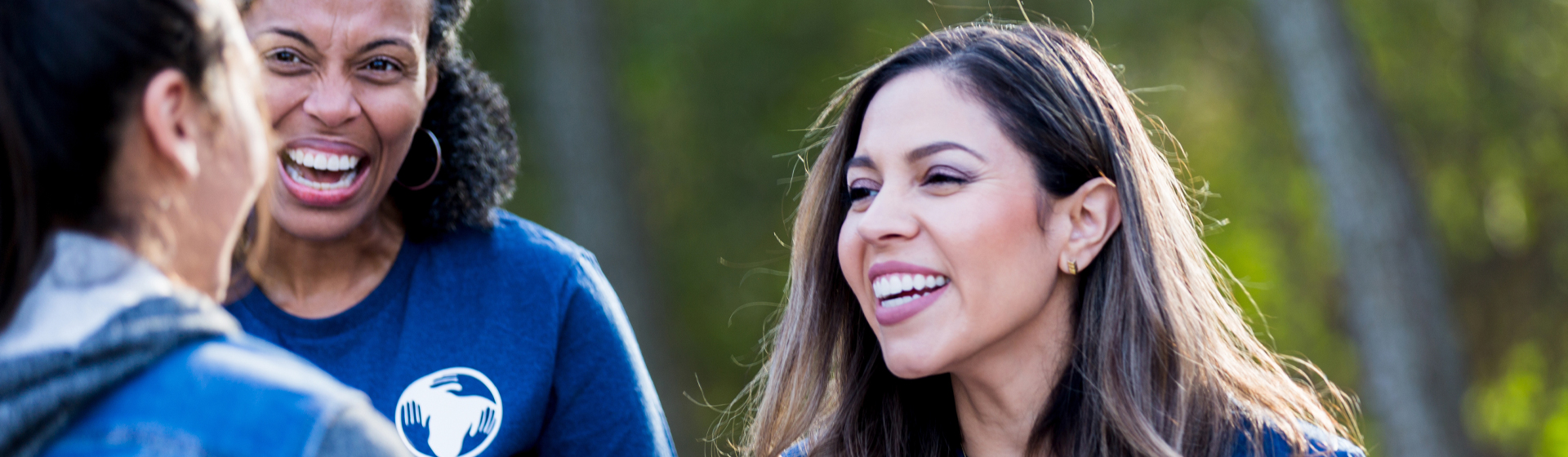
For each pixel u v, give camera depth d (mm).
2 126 1215
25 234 1221
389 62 2371
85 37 1228
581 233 12641
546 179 13125
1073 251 2279
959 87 2258
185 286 1333
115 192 1264
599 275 2717
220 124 1344
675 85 13289
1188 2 11812
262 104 1438
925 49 2369
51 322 1209
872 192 2330
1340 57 10664
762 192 13188
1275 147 13109
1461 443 10609
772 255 13188
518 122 13180
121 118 1253
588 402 2605
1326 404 2605
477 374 2467
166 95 1280
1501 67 12148
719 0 12719
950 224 2191
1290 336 13547
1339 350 13695
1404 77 12516
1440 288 10711
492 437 2455
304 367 1312
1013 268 2219
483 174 2598
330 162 2359
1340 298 13492
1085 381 2285
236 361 1248
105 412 1189
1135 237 2293
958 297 2215
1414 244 10641
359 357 2443
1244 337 2459
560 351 2586
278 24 2281
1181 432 2238
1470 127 12391
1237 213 13320
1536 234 13148
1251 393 2354
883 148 2279
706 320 13523
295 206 2344
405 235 2568
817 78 12906
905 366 2252
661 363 12461
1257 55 12641
